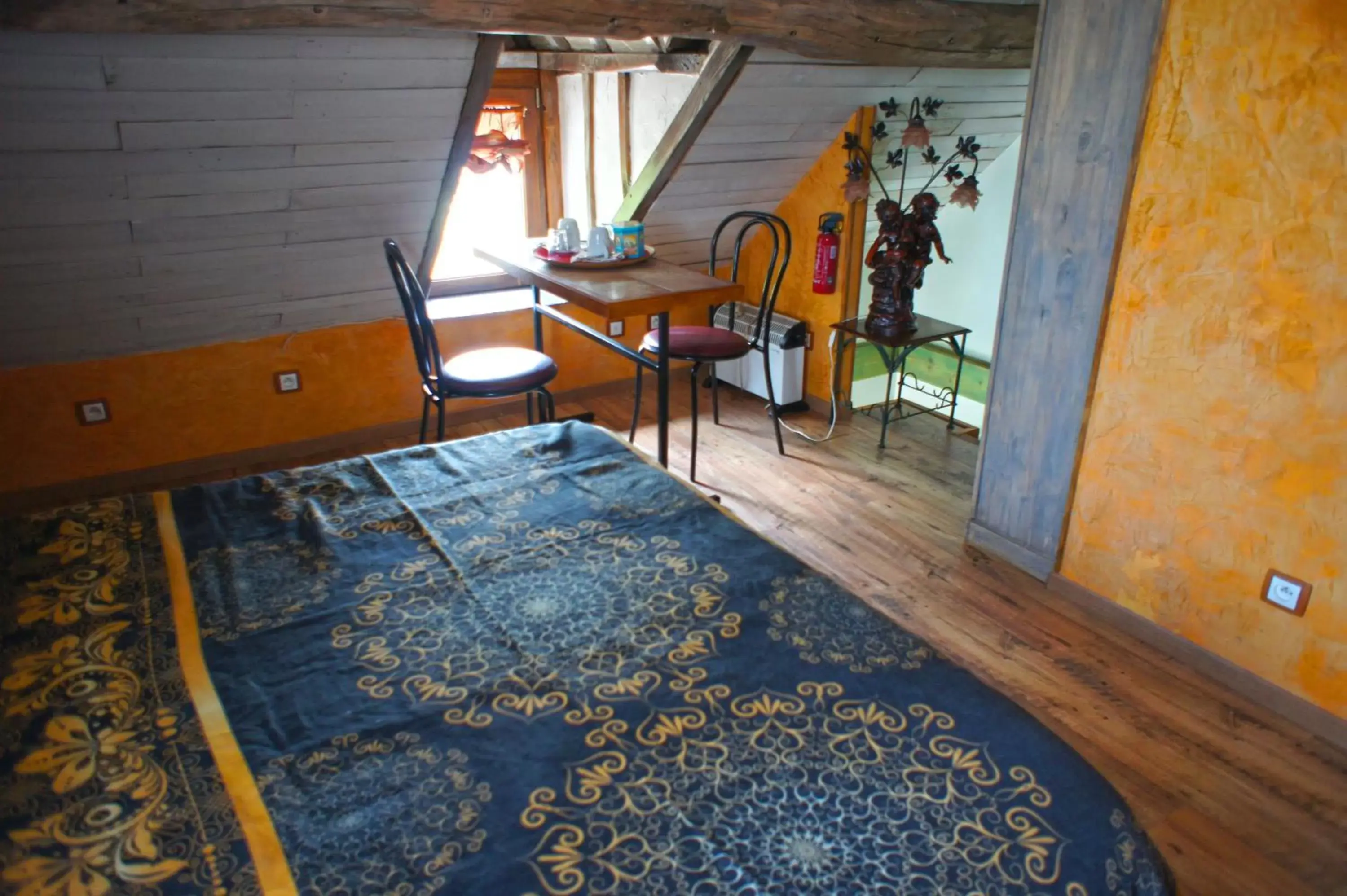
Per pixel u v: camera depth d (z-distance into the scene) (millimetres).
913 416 4363
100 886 965
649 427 4164
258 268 3145
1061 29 2385
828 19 2801
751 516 3287
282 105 2443
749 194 4074
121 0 1904
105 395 3377
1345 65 1831
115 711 1250
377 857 1013
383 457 2137
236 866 995
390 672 1347
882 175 4016
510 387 3008
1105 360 2477
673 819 1067
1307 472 2070
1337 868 1816
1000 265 4398
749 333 4367
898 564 2959
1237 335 2145
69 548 1691
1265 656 2256
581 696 1288
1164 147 2201
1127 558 2551
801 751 1178
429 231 3301
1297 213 1971
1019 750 1179
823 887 972
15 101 2111
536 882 978
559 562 1657
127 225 2676
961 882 982
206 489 1959
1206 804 1973
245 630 1448
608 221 4035
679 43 3178
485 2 2252
